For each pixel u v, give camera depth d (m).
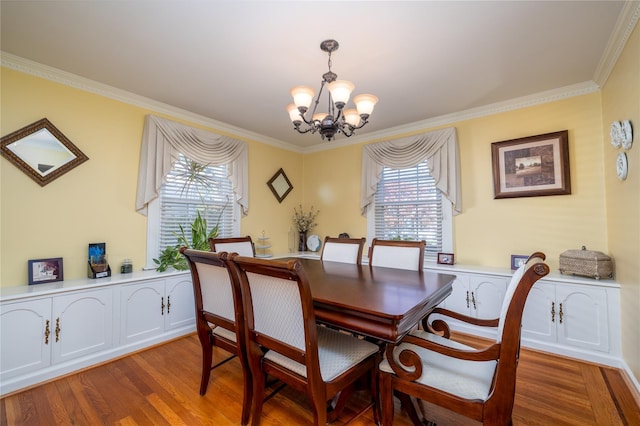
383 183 3.87
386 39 1.94
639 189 1.76
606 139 2.39
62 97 2.39
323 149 4.52
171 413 1.72
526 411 1.71
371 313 1.30
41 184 2.27
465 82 2.54
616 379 2.03
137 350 2.51
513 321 1.12
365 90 2.68
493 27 1.82
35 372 1.99
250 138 3.96
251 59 2.18
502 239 2.98
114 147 2.68
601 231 2.49
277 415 1.71
